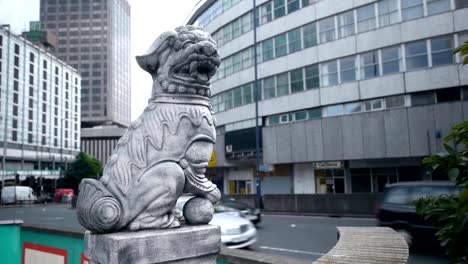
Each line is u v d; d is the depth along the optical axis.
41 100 61.22
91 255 2.33
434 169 2.28
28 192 40.53
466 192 1.81
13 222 5.02
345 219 15.49
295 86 23.02
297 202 18.52
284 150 23.03
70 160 67.25
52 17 101.00
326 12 21.66
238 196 21.31
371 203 16.44
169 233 2.29
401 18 19.00
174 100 2.52
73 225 16.41
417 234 8.52
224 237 8.48
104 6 102.12
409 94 18.73
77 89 74.00
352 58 20.62
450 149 2.24
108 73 100.81
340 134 20.64
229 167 29.06
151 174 2.34
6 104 52.72
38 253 4.90
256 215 13.57
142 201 2.31
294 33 23.27
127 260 2.13
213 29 29.95
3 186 45.00
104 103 100.25
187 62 2.52
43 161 60.62
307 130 22.02
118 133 89.38
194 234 2.38
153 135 2.42
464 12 17.39
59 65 67.38
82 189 2.34
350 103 20.67
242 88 26.64
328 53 21.45
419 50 18.44
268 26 24.75
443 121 17.50
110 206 2.24
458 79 17.36
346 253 3.45
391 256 3.33
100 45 101.25
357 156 19.94
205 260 2.43
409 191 8.97
